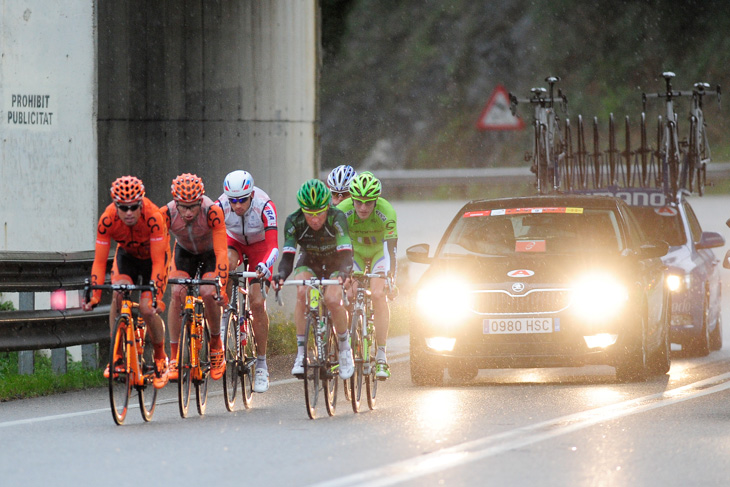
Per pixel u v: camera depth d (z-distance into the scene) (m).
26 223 47.59
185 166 50.53
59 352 41.53
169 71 49.75
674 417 31.25
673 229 50.94
